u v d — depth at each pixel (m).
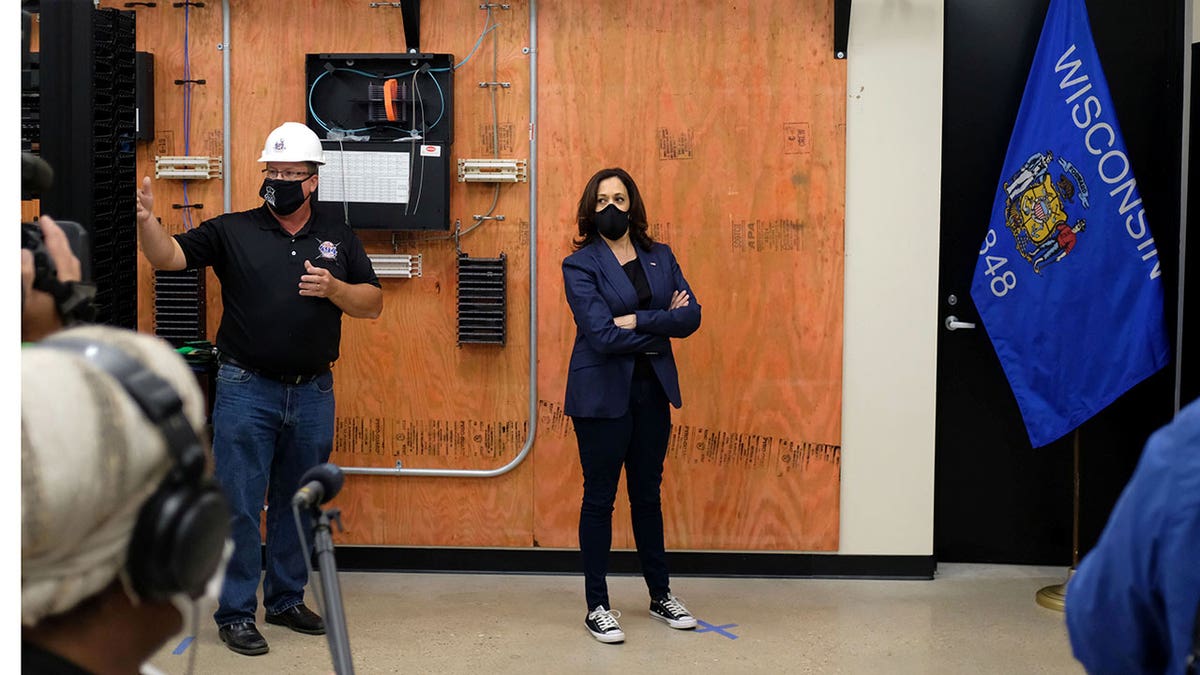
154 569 0.67
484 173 4.24
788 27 4.20
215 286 4.34
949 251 4.43
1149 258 3.90
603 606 3.69
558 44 4.23
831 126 4.21
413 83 4.18
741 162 4.24
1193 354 4.14
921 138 4.20
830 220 4.23
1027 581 4.30
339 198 4.20
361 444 4.36
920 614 3.91
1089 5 4.32
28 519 0.61
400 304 4.33
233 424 3.50
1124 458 4.42
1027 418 4.04
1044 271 4.00
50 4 2.46
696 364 4.29
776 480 4.30
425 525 4.38
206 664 3.39
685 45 4.22
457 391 4.33
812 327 4.26
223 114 4.27
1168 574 0.97
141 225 3.24
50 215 2.49
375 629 3.73
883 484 4.29
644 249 3.73
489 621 3.82
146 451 0.66
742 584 4.26
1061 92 3.97
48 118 2.48
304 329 3.52
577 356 3.65
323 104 4.25
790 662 3.45
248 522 3.52
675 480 4.32
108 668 0.70
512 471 4.35
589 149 4.26
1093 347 3.97
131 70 2.75
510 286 4.30
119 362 0.67
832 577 4.33
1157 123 4.32
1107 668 1.10
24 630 0.66
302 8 4.25
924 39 4.18
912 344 4.25
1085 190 3.95
